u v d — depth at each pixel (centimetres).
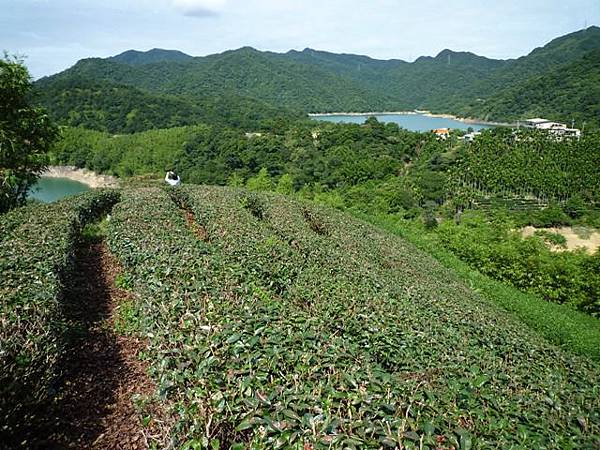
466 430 447
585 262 2369
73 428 600
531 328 1678
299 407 420
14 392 511
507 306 1944
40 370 562
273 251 1273
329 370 526
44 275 821
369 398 443
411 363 766
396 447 382
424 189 6431
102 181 7950
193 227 1833
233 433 432
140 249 1032
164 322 639
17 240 1034
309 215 2362
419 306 1194
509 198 7081
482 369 810
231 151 6912
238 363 505
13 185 1997
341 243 1811
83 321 926
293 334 609
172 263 895
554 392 759
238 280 907
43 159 2153
